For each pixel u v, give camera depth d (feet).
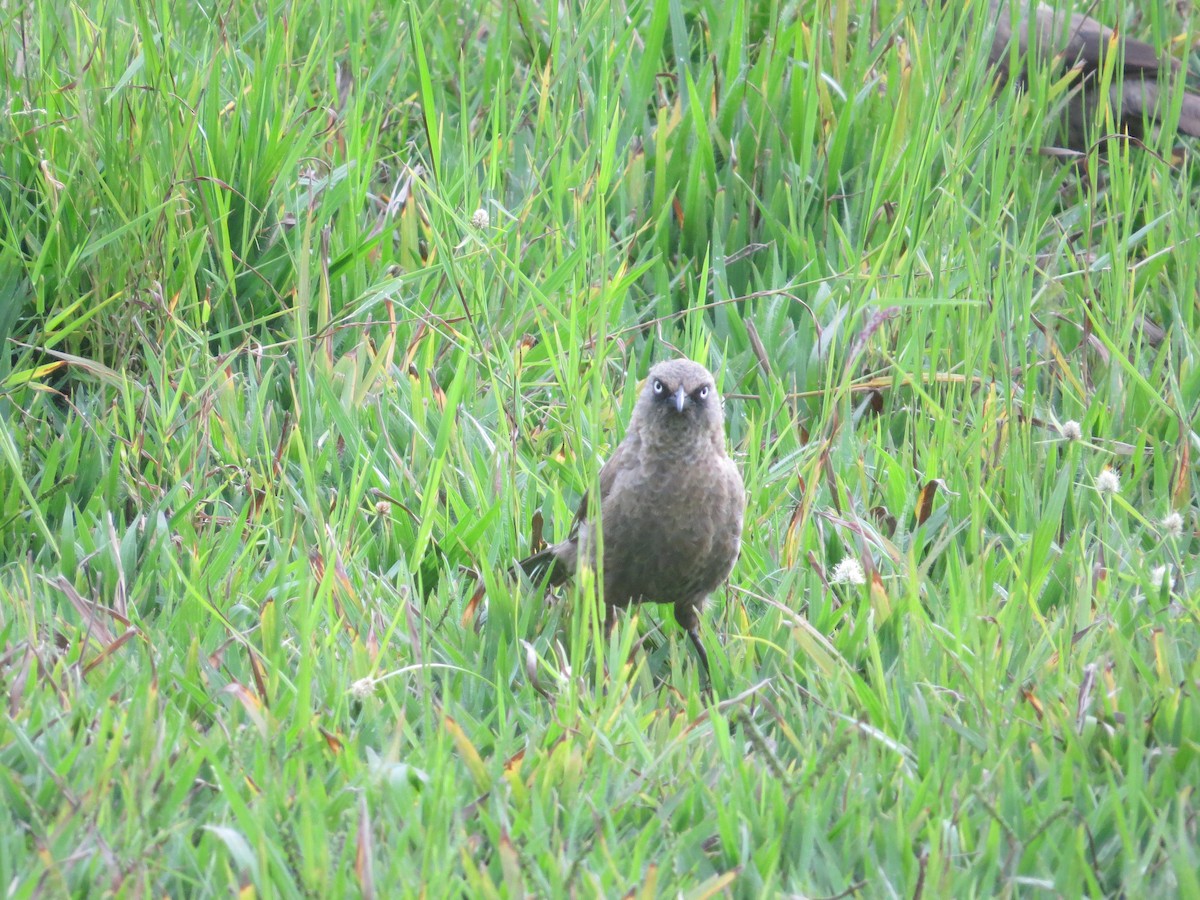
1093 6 47.42
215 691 25.54
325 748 23.84
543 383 34.86
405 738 24.70
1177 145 48.16
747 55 44.55
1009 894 20.93
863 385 36.42
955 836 22.18
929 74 41.32
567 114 41.24
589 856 21.72
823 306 37.52
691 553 29.63
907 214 38.60
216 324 36.68
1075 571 29.48
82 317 33.04
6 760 22.84
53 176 35.19
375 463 32.04
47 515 31.09
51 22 38.47
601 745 24.38
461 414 33.42
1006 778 23.11
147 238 35.29
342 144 40.83
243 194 36.86
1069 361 37.42
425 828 22.16
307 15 44.68
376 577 29.25
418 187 39.32
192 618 27.40
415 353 35.60
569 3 42.01
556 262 37.58
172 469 31.89
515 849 20.79
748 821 22.53
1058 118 47.06
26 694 24.21
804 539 31.24
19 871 20.40
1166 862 21.99
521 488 32.86
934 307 37.11
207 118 36.99
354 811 22.34
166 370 33.14
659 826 22.47
